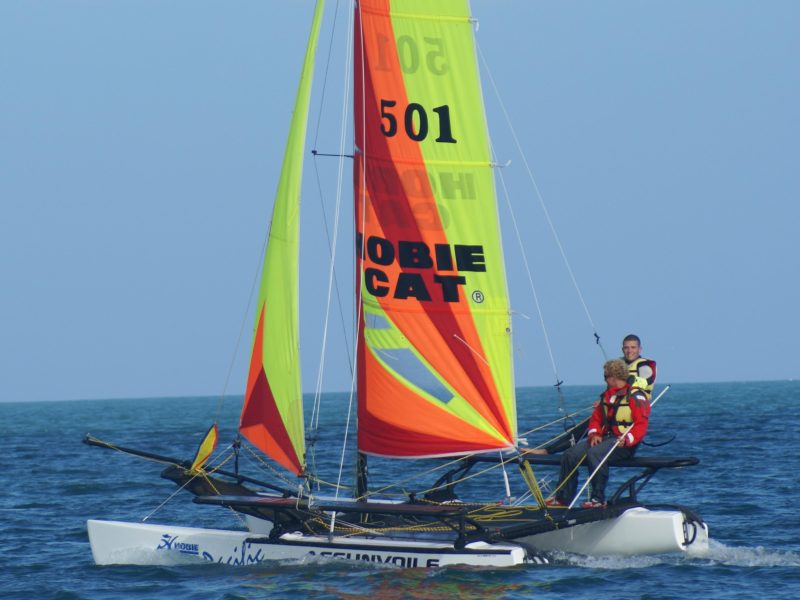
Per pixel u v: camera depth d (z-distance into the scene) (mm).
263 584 55344
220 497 60250
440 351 62312
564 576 55500
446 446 62125
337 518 63594
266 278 61812
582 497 84250
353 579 55438
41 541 73312
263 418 61625
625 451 59438
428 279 62344
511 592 52406
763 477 101188
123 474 121188
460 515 57281
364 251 62219
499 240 62750
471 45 62469
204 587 55688
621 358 60594
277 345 61625
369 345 62406
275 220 62031
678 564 58531
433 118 62406
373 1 62219
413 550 57906
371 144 62156
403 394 62188
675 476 104625
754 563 58938
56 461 143625
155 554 62844
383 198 62219
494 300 62750
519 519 61344
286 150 62156
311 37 62719
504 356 62750
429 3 62344
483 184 62656
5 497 99000
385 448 62406
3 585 58625
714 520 76000
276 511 61312
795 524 73375
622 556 59156
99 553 63625
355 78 62438
